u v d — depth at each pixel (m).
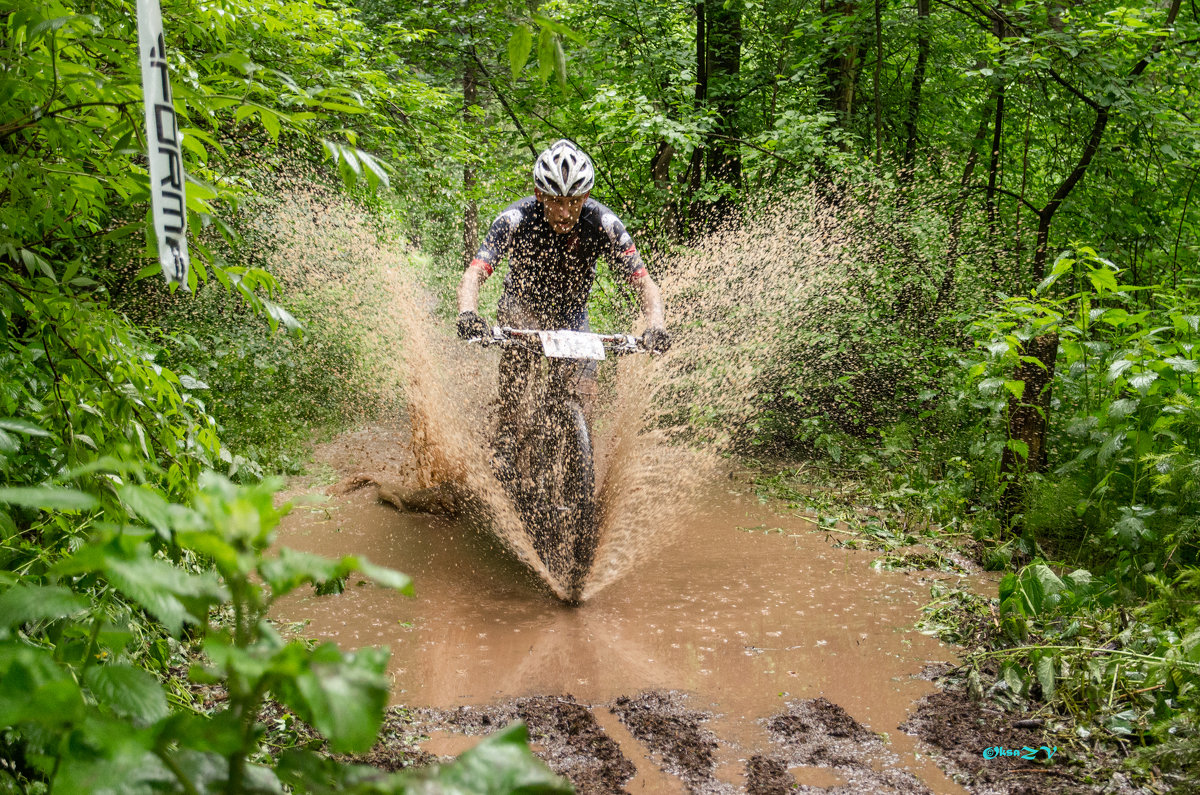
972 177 8.80
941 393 6.58
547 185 4.06
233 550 0.66
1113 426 4.45
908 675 3.25
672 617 3.81
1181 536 3.60
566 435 3.92
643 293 4.43
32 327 2.20
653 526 5.26
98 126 1.88
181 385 2.97
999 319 5.20
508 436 4.23
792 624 3.74
